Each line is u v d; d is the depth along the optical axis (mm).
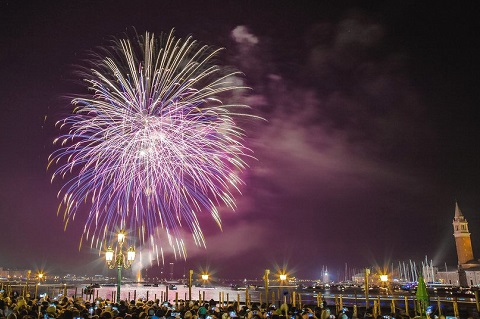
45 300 25594
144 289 177375
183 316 21156
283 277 57781
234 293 143250
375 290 127500
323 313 21375
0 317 18422
